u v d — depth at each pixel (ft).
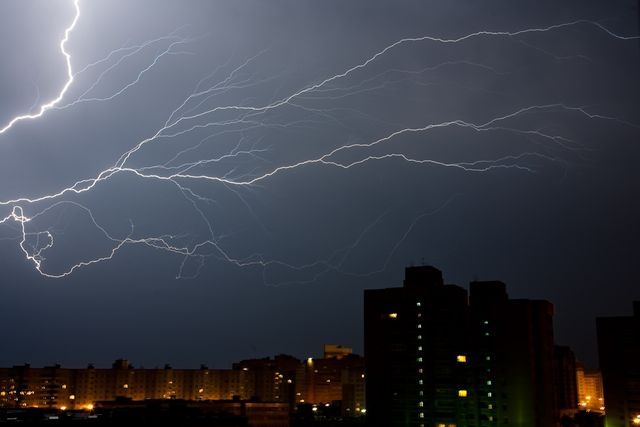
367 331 290.97
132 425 208.44
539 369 272.72
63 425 202.90
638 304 279.08
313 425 336.29
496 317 273.54
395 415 279.08
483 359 271.69
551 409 272.92
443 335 278.87
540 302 280.31
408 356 281.74
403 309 286.46
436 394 275.18
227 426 222.48
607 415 276.41
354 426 331.57
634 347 276.00
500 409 266.36
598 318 284.61
